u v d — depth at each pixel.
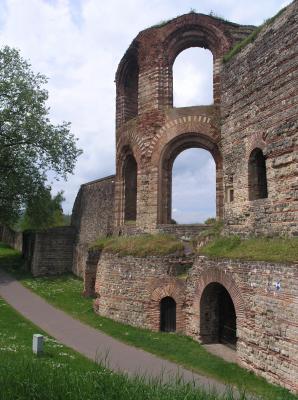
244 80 18.56
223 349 16.69
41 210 38.06
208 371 14.07
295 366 12.09
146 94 23.83
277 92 16.22
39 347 13.62
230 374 13.78
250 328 14.33
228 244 17.42
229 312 17.47
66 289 29.95
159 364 14.71
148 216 22.97
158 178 22.83
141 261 20.34
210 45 23.42
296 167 14.98
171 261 19.41
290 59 15.57
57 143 37.12
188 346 16.88
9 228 56.31
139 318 20.03
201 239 20.05
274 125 16.31
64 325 20.34
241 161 18.56
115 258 21.86
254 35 18.05
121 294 21.11
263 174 18.16
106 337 18.34
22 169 36.53
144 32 24.33
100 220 32.62
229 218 19.11
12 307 24.05
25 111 36.25
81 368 11.45
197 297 17.77
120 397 6.85
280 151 15.81
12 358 10.77
